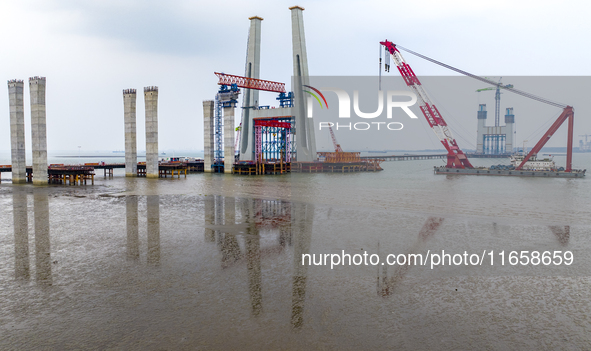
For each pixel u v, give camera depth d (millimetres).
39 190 57781
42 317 13633
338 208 39188
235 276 17859
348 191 53688
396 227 29234
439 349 11328
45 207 40344
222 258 20922
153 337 12141
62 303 14859
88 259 20891
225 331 12500
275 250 22484
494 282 16781
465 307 14227
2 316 13750
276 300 14945
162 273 18406
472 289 15969
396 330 12492
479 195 50375
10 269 19188
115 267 19438
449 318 13344
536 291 15750
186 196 49844
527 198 47812
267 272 18359
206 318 13445
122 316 13672
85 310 14203
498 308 14148
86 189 59250
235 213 36125
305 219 32781
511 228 29000
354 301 14781
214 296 15422
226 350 11336
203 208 39500
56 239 25609
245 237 26062
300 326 12789
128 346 11609
